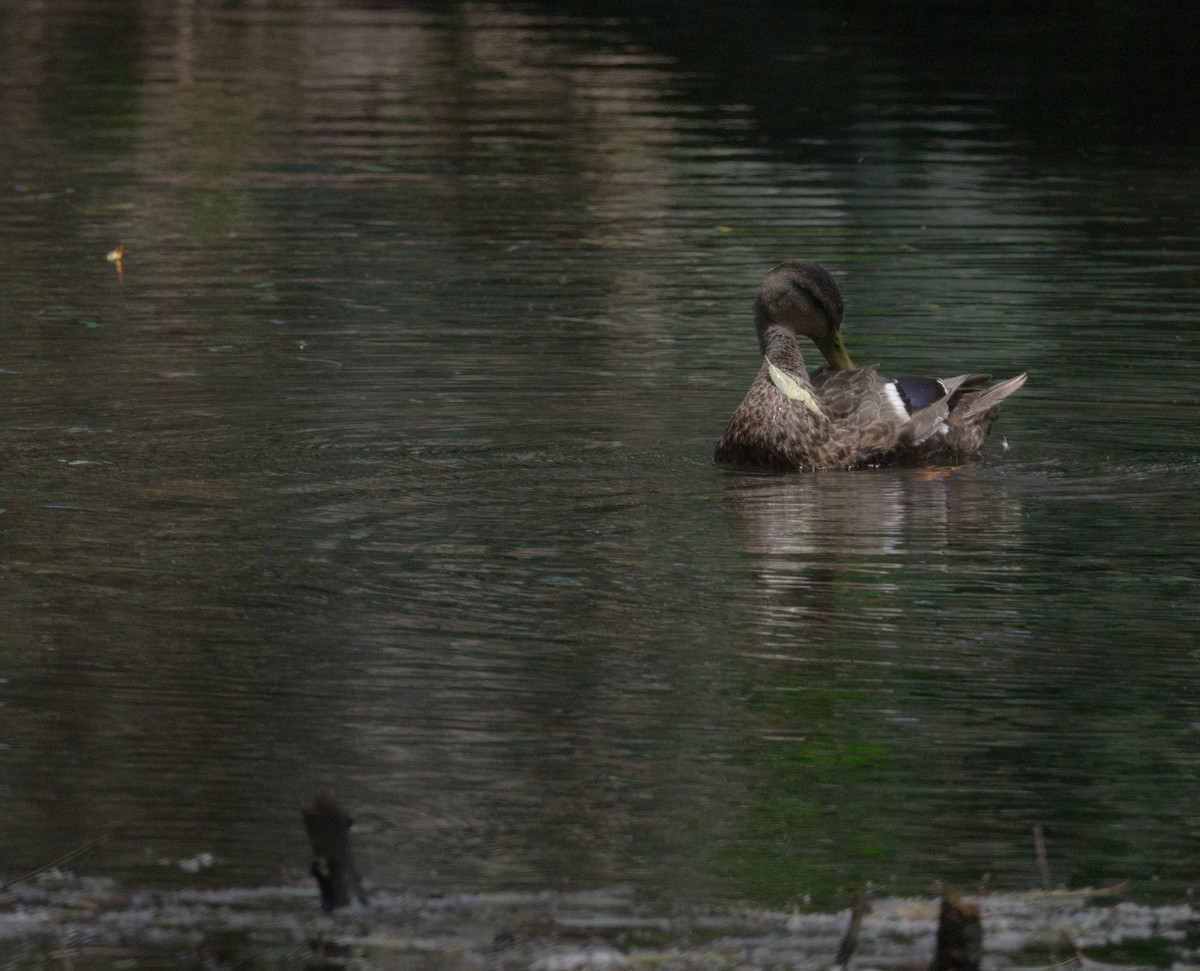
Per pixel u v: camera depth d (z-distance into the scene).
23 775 8.38
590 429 15.25
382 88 36.09
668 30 43.81
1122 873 7.57
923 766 8.60
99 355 17.50
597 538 12.23
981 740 8.91
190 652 9.98
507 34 43.19
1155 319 19.22
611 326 18.97
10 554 11.67
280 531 12.26
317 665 9.83
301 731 8.93
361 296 20.25
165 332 18.50
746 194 26.58
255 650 10.02
